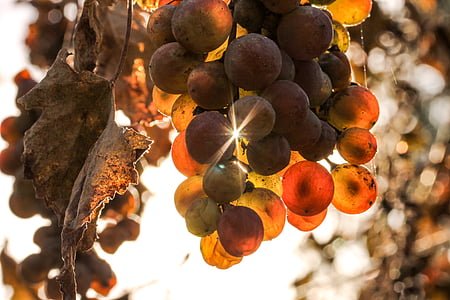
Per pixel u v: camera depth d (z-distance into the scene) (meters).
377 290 0.87
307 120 0.34
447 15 0.74
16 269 0.53
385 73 0.74
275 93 0.33
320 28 0.34
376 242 0.88
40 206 0.51
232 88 0.34
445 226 0.83
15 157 0.50
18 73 0.51
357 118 0.36
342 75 0.36
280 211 0.35
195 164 0.35
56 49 0.52
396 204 0.83
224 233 0.33
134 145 0.35
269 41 0.33
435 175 0.83
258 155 0.34
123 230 0.52
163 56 0.35
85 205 0.34
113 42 0.46
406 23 0.71
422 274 0.84
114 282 0.51
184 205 0.35
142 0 0.41
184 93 0.36
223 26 0.34
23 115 0.50
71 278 0.35
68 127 0.36
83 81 0.36
